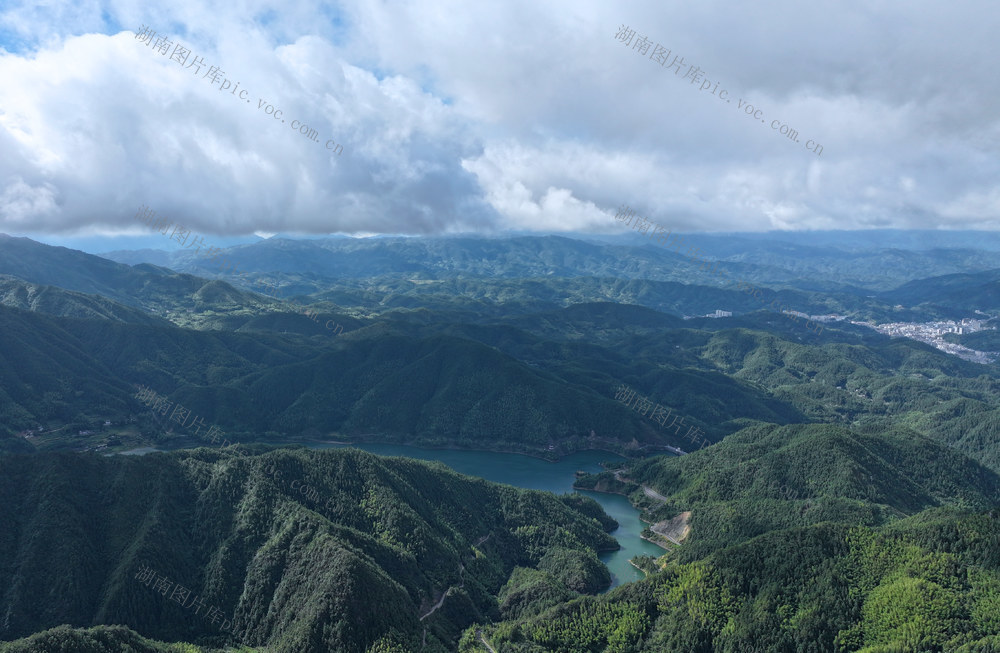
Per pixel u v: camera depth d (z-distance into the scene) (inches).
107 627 5644.7
